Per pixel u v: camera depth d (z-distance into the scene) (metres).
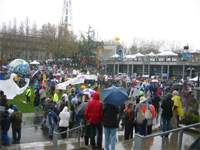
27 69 38.53
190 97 17.28
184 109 16.28
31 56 109.50
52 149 14.39
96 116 11.29
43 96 24.66
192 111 15.12
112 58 83.44
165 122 13.29
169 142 7.47
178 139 7.34
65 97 19.56
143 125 13.51
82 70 63.19
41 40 111.62
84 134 12.49
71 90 23.27
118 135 14.34
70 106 18.52
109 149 10.41
